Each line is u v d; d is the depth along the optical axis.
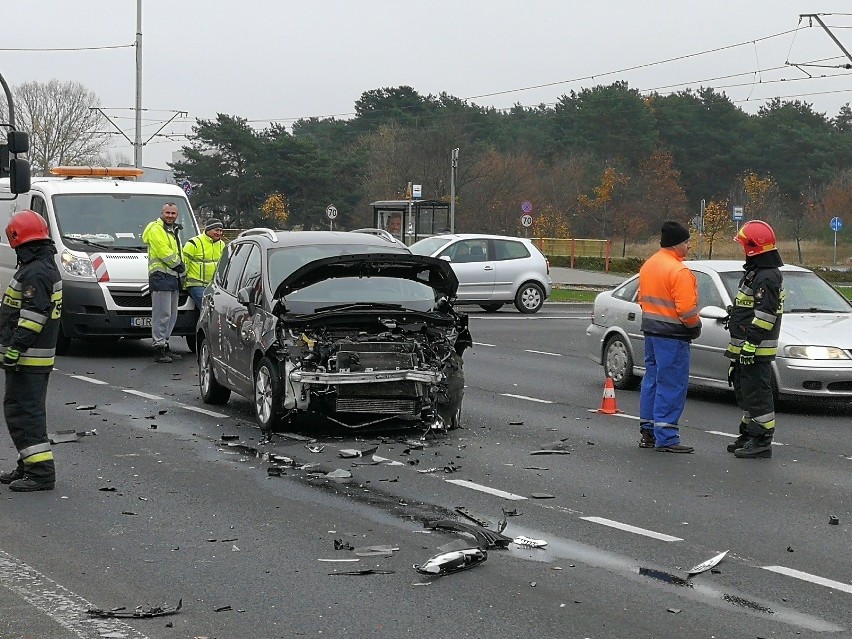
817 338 13.23
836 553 7.21
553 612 5.98
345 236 12.56
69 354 18.33
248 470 9.59
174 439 11.02
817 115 94.56
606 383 13.16
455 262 28.42
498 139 91.62
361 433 11.38
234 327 12.10
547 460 10.22
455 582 6.50
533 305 29.17
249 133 81.88
